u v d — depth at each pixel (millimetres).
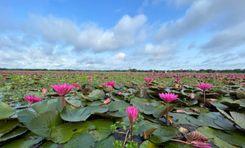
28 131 1694
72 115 1786
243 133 1770
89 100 2850
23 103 3340
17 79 8430
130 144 1271
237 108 2547
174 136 1516
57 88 1968
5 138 1504
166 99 2041
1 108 1808
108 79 9570
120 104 2289
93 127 1718
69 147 1396
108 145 1434
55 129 1627
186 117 2203
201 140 1515
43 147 1458
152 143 1474
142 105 2297
